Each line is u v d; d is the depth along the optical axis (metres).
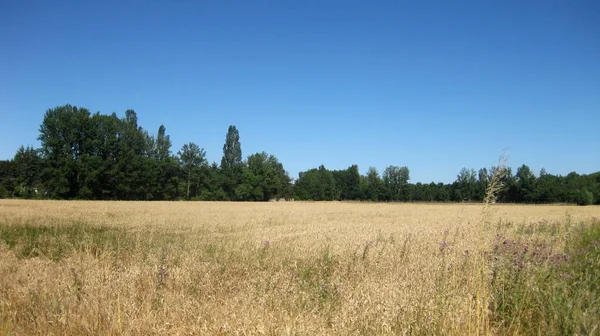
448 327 4.85
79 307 5.92
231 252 11.86
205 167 102.38
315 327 5.20
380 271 8.70
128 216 31.11
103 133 80.56
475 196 98.88
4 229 18.50
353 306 5.73
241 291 6.97
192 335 5.20
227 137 110.62
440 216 37.53
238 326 5.18
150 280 7.45
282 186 123.69
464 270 6.89
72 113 76.44
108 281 7.18
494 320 5.46
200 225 24.47
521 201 91.25
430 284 6.48
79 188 76.12
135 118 103.62
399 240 14.62
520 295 5.62
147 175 85.94
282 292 6.81
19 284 7.36
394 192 123.88
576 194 84.88
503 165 5.02
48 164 73.06
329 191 129.00
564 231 14.09
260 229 21.81
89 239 14.34
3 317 5.70
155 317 5.59
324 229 21.16
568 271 6.88
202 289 7.26
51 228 20.16
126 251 11.70
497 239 8.00
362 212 46.84
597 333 4.54
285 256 11.32
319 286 7.30
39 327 5.41
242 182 104.69
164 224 25.00
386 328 4.85
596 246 9.71
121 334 5.13
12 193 82.12
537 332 4.98
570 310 4.93
